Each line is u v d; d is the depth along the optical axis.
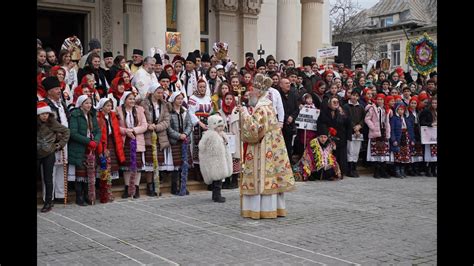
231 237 6.43
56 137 8.06
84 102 8.38
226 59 13.90
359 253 5.71
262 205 7.48
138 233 6.62
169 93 10.09
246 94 10.21
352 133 11.97
